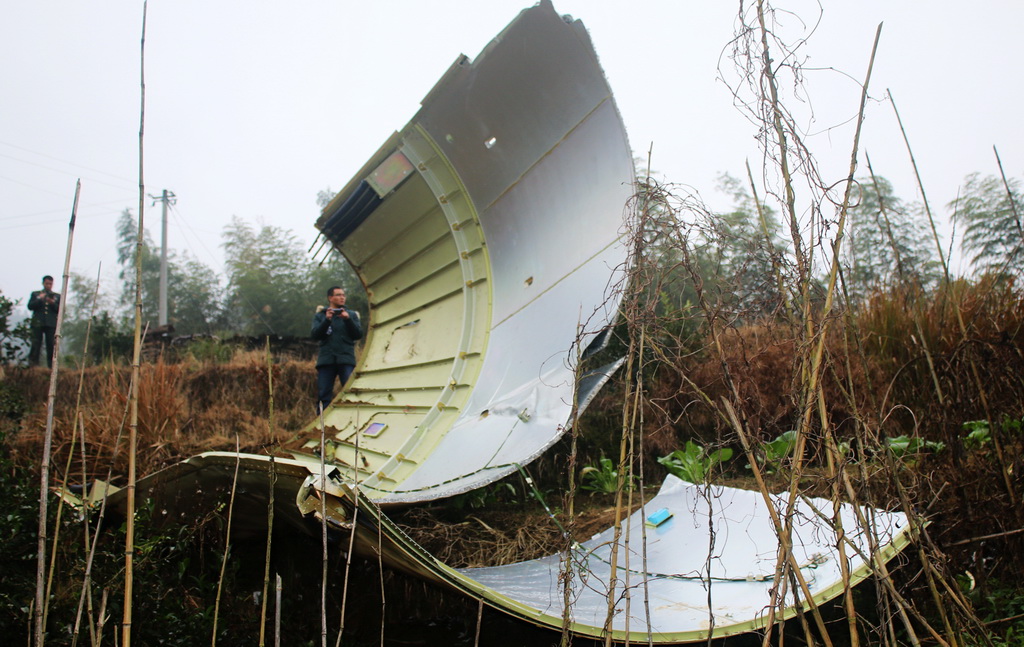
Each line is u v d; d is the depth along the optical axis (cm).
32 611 256
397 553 269
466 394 607
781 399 376
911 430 495
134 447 201
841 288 223
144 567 298
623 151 519
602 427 649
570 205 579
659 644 271
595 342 488
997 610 302
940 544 286
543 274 598
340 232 823
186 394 848
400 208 732
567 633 231
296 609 332
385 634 325
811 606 204
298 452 671
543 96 572
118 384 701
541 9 518
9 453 542
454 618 342
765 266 232
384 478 540
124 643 188
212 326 3484
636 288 227
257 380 911
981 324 480
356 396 762
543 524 477
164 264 2945
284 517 329
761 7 222
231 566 348
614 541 222
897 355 545
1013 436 365
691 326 558
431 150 687
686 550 384
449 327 675
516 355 570
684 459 542
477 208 680
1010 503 321
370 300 854
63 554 328
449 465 514
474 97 617
